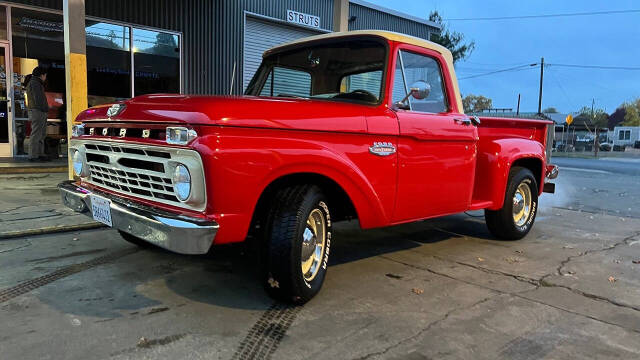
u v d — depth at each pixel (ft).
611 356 8.79
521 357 8.68
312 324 9.84
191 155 8.93
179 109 9.30
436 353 8.74
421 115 12.95
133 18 34.42
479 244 17.22
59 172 29.22
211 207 8.98
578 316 10.63
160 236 9.15
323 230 11.18
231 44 40.40
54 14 32.22
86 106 21.83
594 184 40.88
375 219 12.02
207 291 11.51
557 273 13.82
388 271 13.67
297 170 10.07
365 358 8.47
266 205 10.47
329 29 48.44
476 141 15.05
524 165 18.97
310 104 10.53
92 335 9.01
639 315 10.80
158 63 36.27
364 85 12.70
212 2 38.70
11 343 8.58
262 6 42.14
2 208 18.90
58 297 10.85
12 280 11.82
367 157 11.47
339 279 12.85
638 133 232.53
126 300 10.81
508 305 11.19
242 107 9.32
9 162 29.89
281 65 15.01
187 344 8.79
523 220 18.16
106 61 33.63
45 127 31.01
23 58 31.42
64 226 16.58
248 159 9.23
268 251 10.14
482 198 16.33
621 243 17.88
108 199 10.72
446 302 11.30
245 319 9.98
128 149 10.46
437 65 14.20
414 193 12.87
